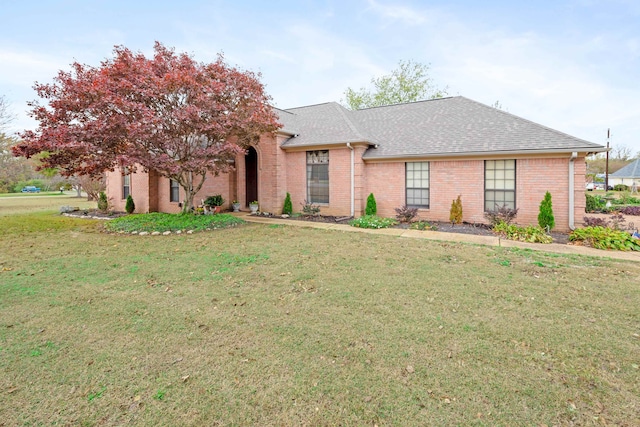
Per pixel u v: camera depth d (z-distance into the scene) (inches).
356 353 130.6
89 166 424.8
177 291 201.5
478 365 122.4
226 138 465.7
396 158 514.0
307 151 580.4
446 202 487.8
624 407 100.6
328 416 96.8
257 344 137.7
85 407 100.5
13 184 1609.3
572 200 408.5
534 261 268.7
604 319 161.3
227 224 458.6
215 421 94.9
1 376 115.5
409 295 193.2
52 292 199.5
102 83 366.3
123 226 432.8
